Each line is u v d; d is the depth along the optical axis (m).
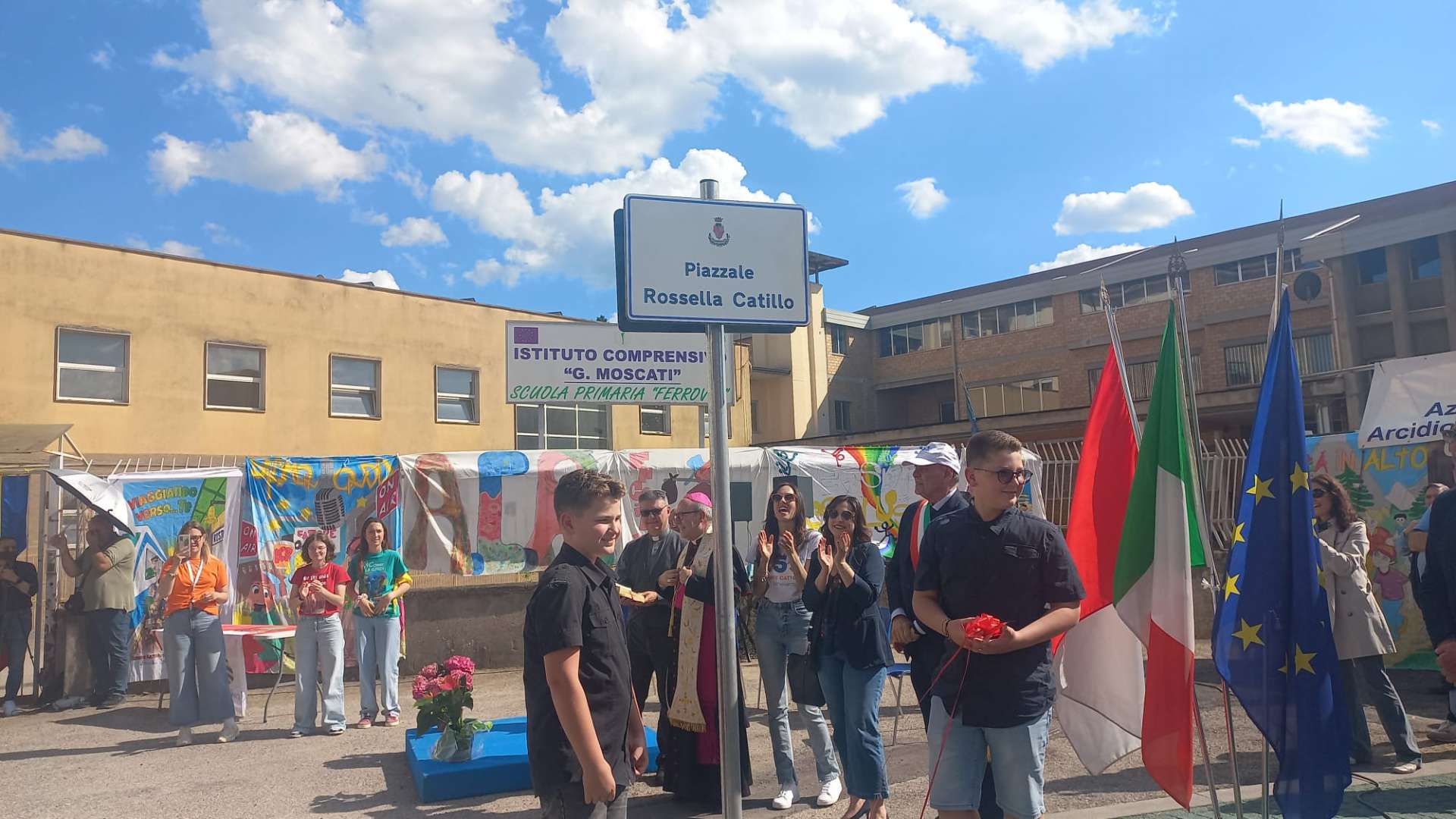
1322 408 23.55
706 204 3.63
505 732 7.27
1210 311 34.72
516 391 17.86
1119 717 4.31
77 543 10.16
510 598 11.62
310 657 8.16
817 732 5.73
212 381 20.12
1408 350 25.77
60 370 18.20
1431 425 9.53
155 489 10.28
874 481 12.68
